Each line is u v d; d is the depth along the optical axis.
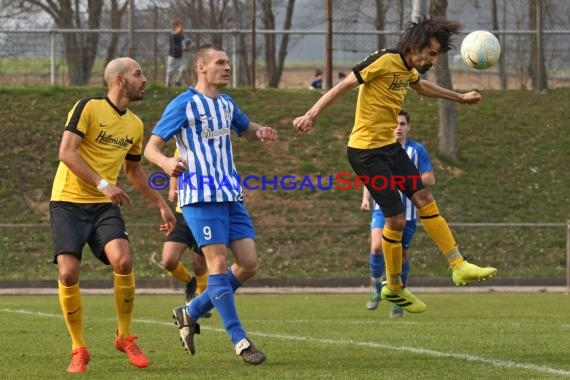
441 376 16.70
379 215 33.66
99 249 18.77
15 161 62.91
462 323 28.53
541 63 77.12
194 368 18.25
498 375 16.77
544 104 74.69
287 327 27.45
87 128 18.61
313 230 56.72
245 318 31.09
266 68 83.94
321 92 73.69
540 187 63.47
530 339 23.27
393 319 30.48
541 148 68.25
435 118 71.31
